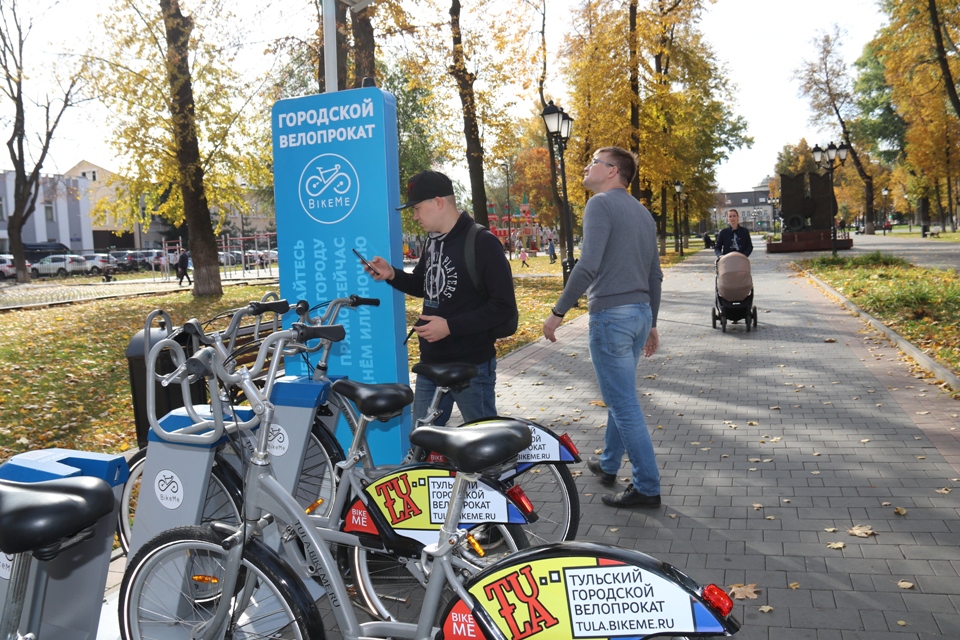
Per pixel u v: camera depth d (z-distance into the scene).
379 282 4.68
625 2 28.61
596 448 6.25
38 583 2.61
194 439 2.90
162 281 43.00
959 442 5.79
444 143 24.59
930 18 22.36
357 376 4.76
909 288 14.58
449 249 4.05
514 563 2.24
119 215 25.31
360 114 4.62
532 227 71.94
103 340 14.11
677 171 35.84
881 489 4.93
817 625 3.30
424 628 2.40
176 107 20.75
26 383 10.08
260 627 2.89
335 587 2.68
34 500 2.28
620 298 4.58
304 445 3.55
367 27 16.61
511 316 3.99
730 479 5.30
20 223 37.62
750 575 3.82
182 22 20.16
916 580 3.67
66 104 25.48
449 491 2.99
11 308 20.75
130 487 4.07
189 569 2.94
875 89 59.38
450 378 3.53
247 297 23.23
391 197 4.64
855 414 6.85
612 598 2.13
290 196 4.82
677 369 9.52
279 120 4.80
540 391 8.65
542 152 61.31
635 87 29.34
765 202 168.38
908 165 60.19
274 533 3.83
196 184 22.53
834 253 26.77
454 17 21.33
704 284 23.34
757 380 8.61
